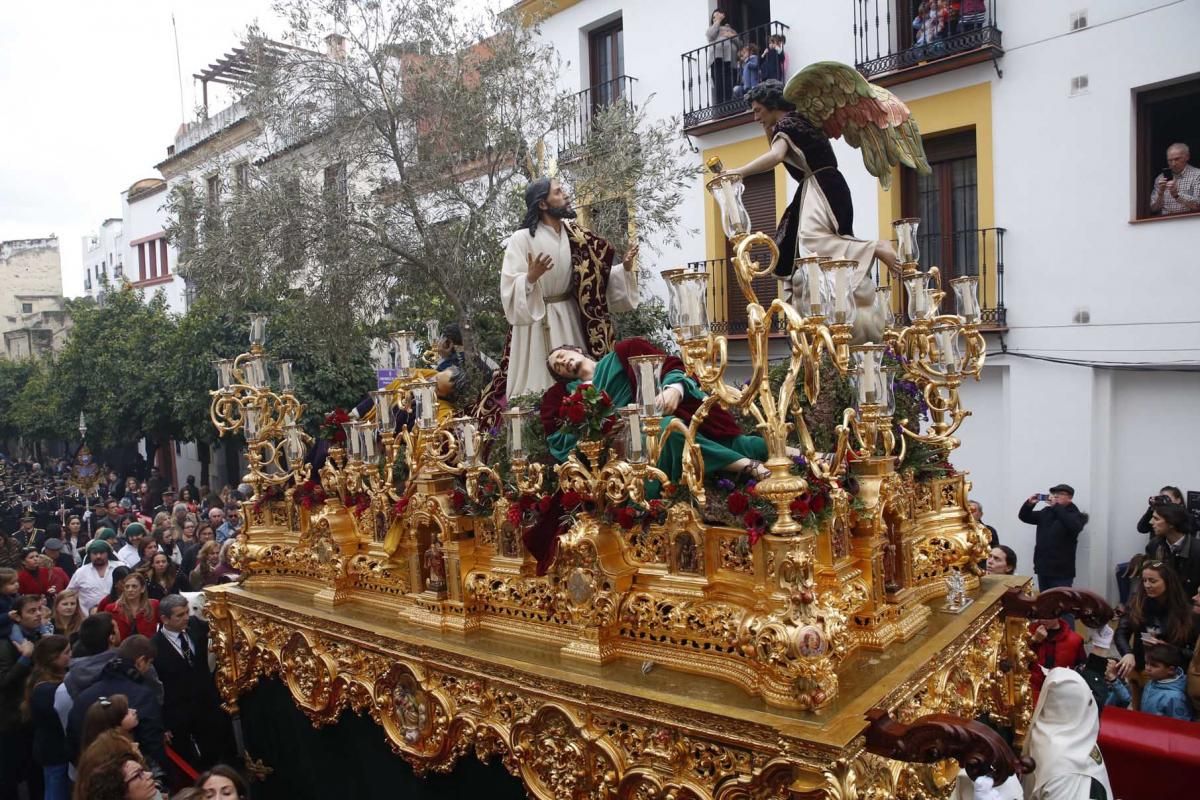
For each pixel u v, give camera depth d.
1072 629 5.43
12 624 6.20
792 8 10.84
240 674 5.11
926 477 3.88
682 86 11.95
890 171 4.14
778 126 4.07
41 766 5.38
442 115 10.02
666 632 3.20
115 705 4.34
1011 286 9.23
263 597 4.87
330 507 4.61
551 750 3.20
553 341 4.50
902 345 4.07
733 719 2.65
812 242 4.02
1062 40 8.73
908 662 3.06
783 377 3.87
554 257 4.43
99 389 19.94
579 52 13.34
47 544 10.30
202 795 3.54
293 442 5.01
